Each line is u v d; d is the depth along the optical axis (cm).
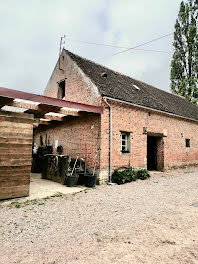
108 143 930
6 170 629
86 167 969
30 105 770
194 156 1598
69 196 684
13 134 649
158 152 1302
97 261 293
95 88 966
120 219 472
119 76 1438
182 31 2562
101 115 912
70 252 322
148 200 636
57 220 468
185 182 928
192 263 287
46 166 1030
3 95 616
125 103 1022
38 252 324
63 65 1277
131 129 1053
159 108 1240
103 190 777
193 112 1816
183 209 539
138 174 1051
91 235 387
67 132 1155
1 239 371
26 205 579
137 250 325
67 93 1202
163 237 372
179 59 2570
